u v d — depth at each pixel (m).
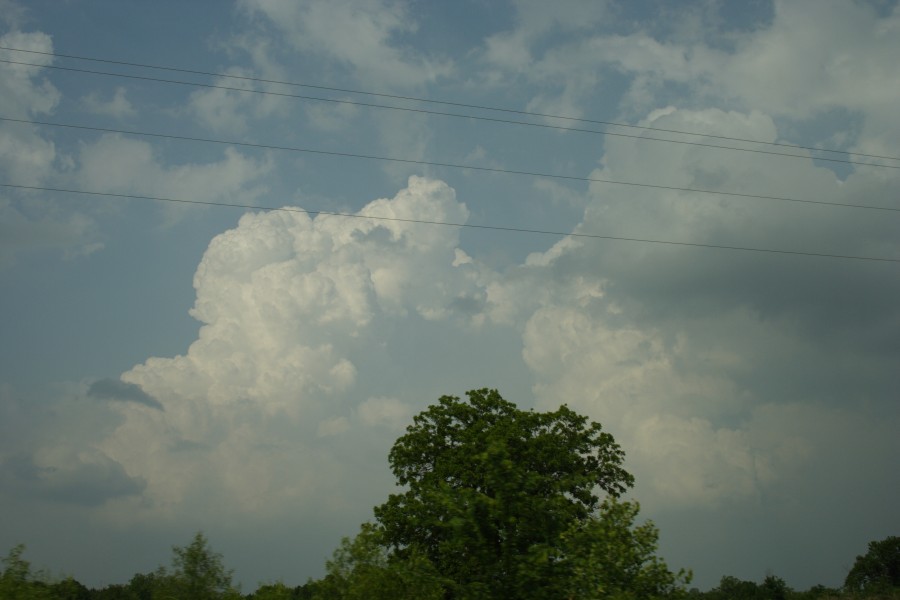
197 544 22.48
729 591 84.25
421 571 18.17
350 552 22.25
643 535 17.45
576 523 16.80
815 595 69.25
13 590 19.66
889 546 74.88
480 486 39.84
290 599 22.64
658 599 16.86
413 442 45.59
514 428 43.09
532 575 15.22
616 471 45.78
